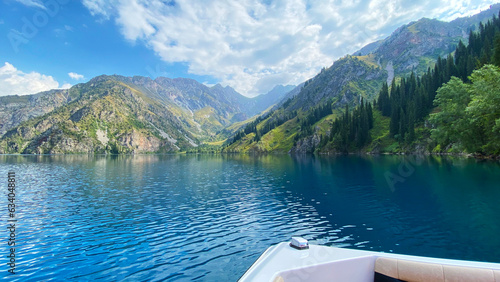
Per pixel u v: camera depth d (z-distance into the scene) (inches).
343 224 912.3
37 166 4126.5
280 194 1518.2
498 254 634.2
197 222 974.4
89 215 1088.2
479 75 2647.6
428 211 1028.5
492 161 2539.4
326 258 232.4
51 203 1338.6
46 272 591.5
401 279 222.8
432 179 1781.5
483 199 1167.0
